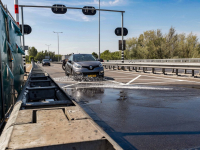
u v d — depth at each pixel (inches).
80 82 364.8
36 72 291.6
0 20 115.4
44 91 129.8
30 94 125.3
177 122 130.6
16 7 472.4
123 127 121.3
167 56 2226.9
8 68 131.6
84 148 41.0
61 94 112.6
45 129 46.6
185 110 162.4
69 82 365.1
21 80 242.5
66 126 48.9
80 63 392.5
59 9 713.6
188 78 411.8
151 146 94.2
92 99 208.4
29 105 77.5
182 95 229.1
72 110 64.8
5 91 123.6
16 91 186.7
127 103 189.3
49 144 38.6
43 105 79.9
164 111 159.3
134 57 2689.5
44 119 54.5
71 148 40.0
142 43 2554.1
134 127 121.1
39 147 37.6
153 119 137.6
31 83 171.9
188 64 417.1
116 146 39.1
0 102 106.7
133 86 305.7
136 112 156.6
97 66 390.0
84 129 47.1
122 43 845.8
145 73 575.5
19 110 64.8
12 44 165.9
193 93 242.1
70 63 433.1
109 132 112.8
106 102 193.5
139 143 97.6
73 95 231.8
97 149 42.1
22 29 718.5
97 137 42.5
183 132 112.2
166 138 103.7
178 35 2167.8
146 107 173.0
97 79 408.5
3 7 135.0
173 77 450.3
